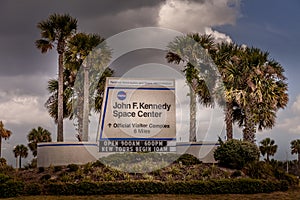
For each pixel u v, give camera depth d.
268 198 18.02
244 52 28.19
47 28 28.80
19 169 23.62
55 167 21.52
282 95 27.36
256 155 21.77
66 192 18.47
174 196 18.22
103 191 18.59
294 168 25.56
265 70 26.72
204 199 17.72
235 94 26.58
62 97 28.56
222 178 19.69
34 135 51.38
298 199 17.89
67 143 23.42
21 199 17.62
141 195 18.38
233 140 21.95
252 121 26.42
